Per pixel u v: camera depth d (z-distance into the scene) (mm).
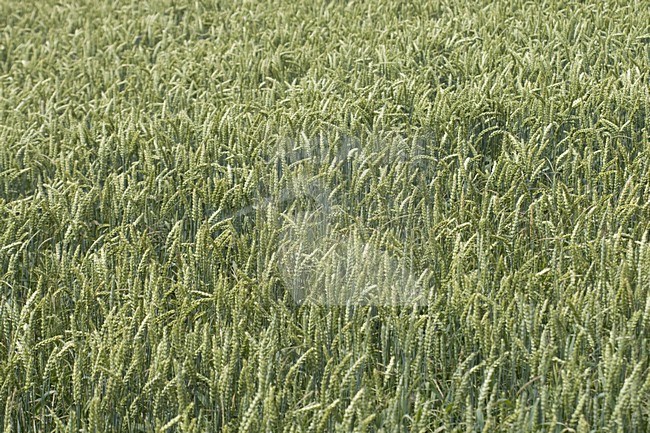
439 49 7176
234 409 3182
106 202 4781
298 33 8062
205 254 3918
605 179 4258
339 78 6410
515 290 3387
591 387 3107
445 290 3424
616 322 3100
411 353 3279
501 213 4047
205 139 5125
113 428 3205
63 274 3900
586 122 4863
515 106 5207
